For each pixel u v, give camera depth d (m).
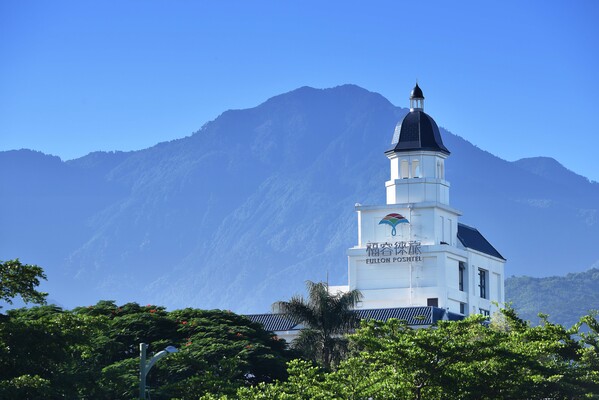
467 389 109.56
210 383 124.00
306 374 114.06
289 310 169.62
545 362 121.12
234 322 154.62
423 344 109.12
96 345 133.62
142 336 145.00
